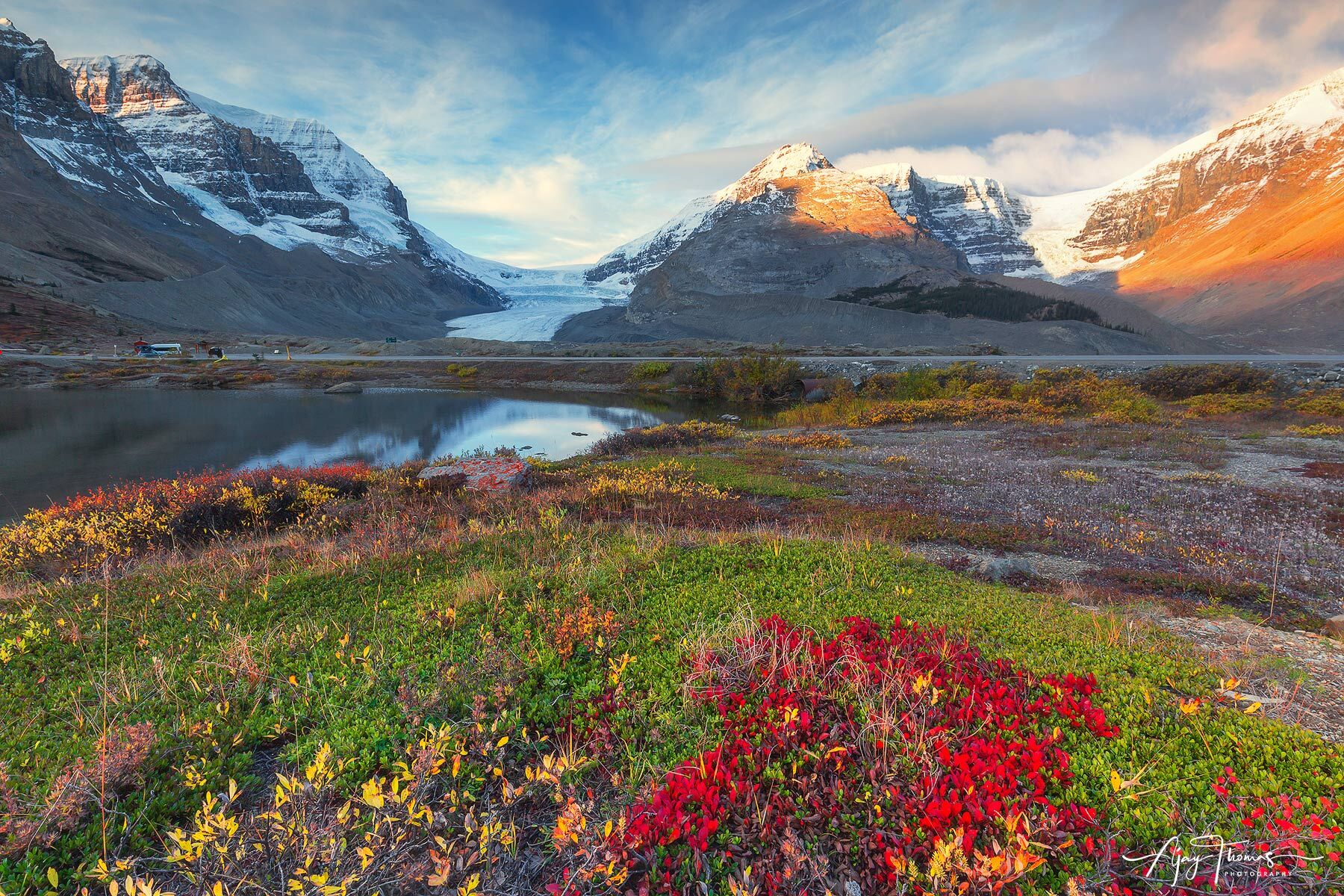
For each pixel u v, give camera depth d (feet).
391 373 260.01
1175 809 11.77
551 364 271.08
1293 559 36.55
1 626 24.35
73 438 117.60
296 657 20.47
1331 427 88.38
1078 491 55.57
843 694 16.11
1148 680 17.66
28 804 12.58
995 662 18.24
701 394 215.51
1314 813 11.54
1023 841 10.21
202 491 52.29
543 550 33.50
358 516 48.34
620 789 13.76
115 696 17.83
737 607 22.85
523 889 11.53
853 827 12.10
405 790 11.56
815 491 56.85
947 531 42.32
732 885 10.50
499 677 17.95
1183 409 124.67
